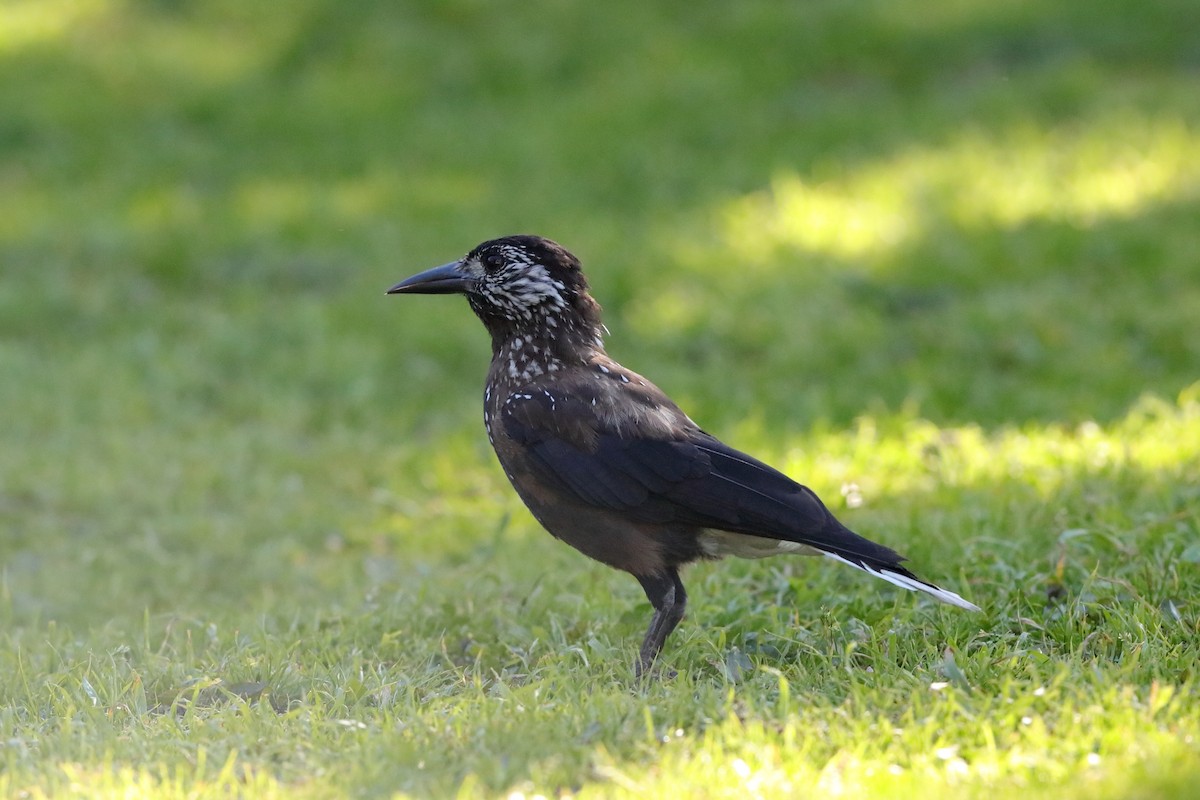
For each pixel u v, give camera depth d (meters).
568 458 8.88
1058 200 19.97
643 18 28.36
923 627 8.80
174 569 11.91
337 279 19.88
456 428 15.38
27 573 11.84
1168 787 6.32
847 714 7.46
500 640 9.34
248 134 25.27
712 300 17.89
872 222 19.83
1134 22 26.59
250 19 28.89
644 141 23.97
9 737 7.70
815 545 8.38
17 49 27.97
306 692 8.42
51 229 21.38
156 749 7.39
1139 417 13.37
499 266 9.40
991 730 7.18
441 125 25.22
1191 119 22.34
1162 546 9.66
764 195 21.38
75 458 14.45
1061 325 16.41
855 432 14.27
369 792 6.78
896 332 16.80
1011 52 26.33
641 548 8.78
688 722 7.55
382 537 12.84
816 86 25.89
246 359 17.42
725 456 8.72
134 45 28.03
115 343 18.02
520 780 6.88
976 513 10.77
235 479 14.11
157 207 22.25
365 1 29.19
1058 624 8.56
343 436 15.31
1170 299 16.88
